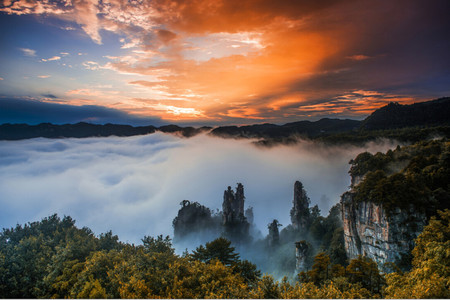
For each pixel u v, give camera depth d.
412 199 59.44
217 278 37.84
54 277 39.25
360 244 70.38
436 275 32.75
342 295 31.92
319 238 112.56
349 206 72.56
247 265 53.66
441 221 50.59
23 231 55.75
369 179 69.38
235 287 33.66
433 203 60.12
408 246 57.94
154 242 52.34
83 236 57.31
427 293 28.92
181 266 38.75
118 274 35.31
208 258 56.59
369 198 65.31
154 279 34.78
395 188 61.62
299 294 29.39
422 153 89.12
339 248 79.81
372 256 64.06
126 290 31.05
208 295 31.64
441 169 69.94
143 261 39.16
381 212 61.44
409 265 56.34
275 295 30.23
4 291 38.12
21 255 44.03
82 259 46.00
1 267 39.84
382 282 43.28
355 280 45.12
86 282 34.19
